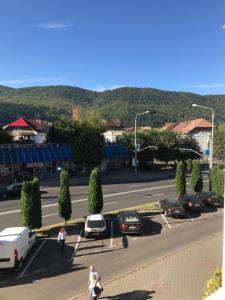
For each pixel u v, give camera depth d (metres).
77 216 37.59
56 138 90.88
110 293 19.28
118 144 86.62
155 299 18.34
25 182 29.92
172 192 53.31
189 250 26.62
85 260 25.06
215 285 15.11
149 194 51.47
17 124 116.19
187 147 92.06
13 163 66.44
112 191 54.03
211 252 26.05
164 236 30.75
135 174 71.06
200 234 31.33
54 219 36.59
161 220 36.25
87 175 73.88
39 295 19.56
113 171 82.75
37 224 29.98
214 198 42.38
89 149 71.75
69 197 33.81
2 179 65.94
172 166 95.31
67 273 22.69
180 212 36.81
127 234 31.22
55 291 20.03
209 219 36.75
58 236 28.11
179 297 18.45
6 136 84.94
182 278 21.12
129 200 46.72
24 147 70.31
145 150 85.81
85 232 30.16
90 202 35.56
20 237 24.12
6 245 22.55
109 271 22.88
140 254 26.17
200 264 23.50
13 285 21.00
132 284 20.42
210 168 50.91
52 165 73.25
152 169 88.62
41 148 72.31
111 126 129.88
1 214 39.06
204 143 121.94
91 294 17.84
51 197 49.12
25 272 22.98
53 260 25.09
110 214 38.31
